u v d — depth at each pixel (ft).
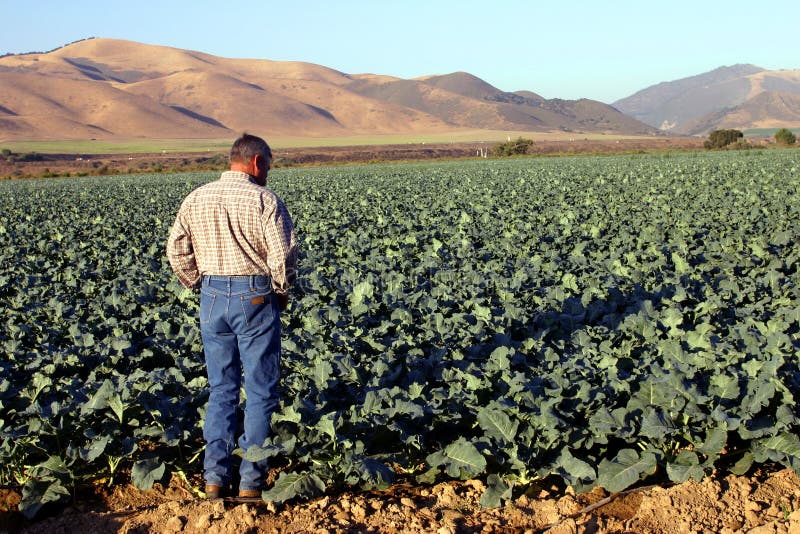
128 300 32.48
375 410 17.40
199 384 20.34
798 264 34.17
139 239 55.67
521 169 154.40
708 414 17.11
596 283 31.07
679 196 72.95
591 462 16.93
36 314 30.71
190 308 29.71
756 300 28.94
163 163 416.46
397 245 44.80
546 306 27.35
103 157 485.15
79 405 18.19
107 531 15.47
